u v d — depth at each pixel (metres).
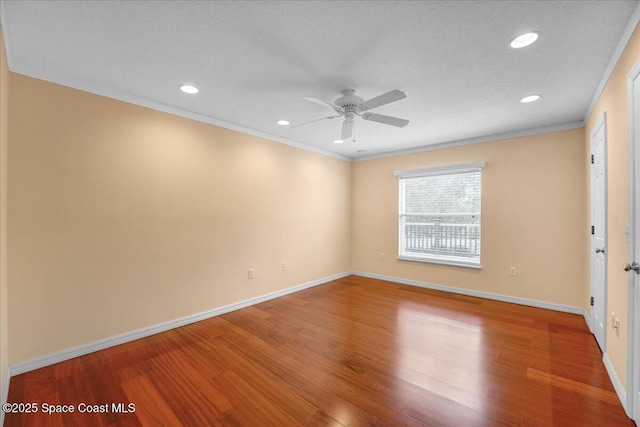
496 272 4.00
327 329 3.02
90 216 2.51
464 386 2.04
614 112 2.08
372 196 5.31
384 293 4.34
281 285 4.22
